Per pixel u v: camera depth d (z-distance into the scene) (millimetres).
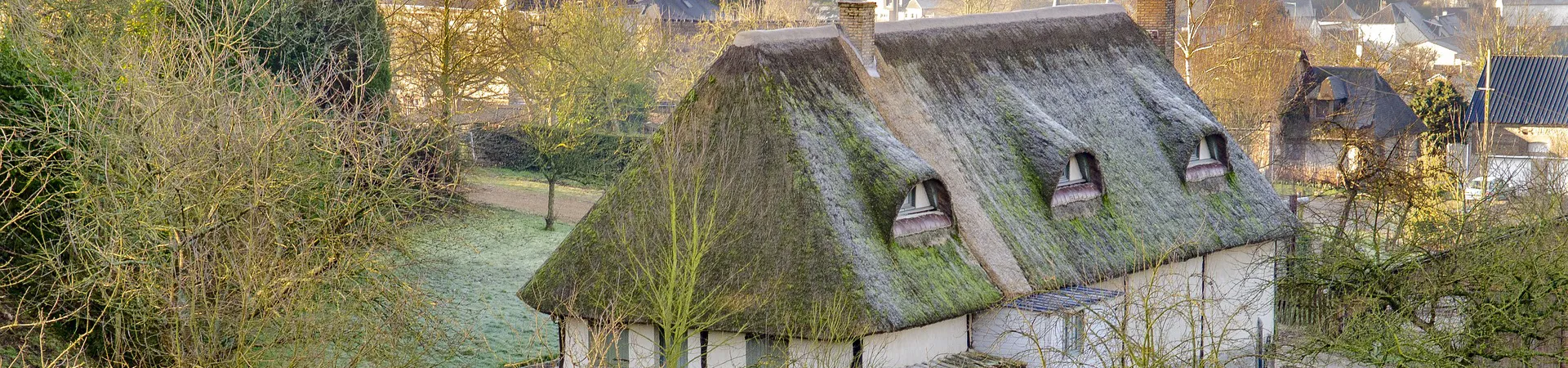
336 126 25016
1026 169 27281
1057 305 24078
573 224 47750
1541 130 76250
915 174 23875
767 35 25406
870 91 26609
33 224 22719
